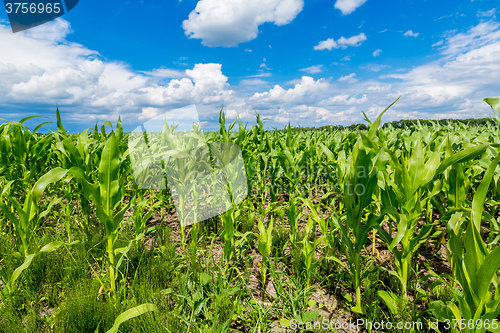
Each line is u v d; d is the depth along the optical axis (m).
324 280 2.12
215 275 2.04
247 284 2.05
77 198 3.14
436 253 2.39
